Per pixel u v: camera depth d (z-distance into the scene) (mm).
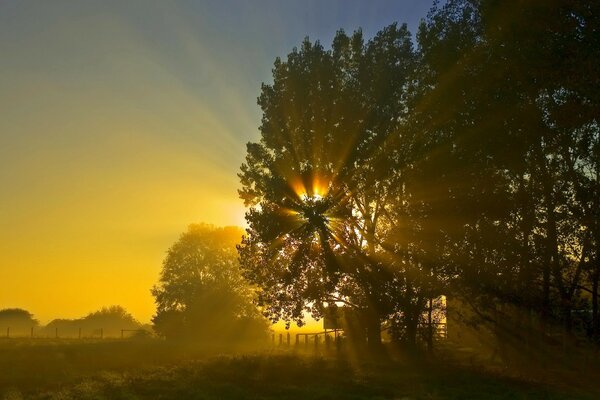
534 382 25672
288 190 41406
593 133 27016
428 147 31844
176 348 48000
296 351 46156
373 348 39969
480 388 23375
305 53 42719
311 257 41219
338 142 40750
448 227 31047
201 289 77750
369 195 40312
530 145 29078
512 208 30062
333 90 41531
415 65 41031
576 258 29594
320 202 40938
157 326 76938
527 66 26141
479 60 29203
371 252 39438
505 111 28359
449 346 44469
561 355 31094
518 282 30031
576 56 24078
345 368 30406
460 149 30297
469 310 36281
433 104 31094
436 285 33094
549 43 25391
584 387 24250
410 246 33781
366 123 40312
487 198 30062
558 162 28969
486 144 29281
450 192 31078
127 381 24312
